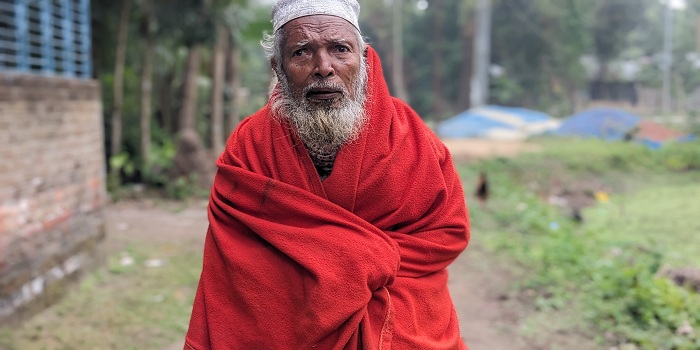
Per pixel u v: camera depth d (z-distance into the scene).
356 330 1.86
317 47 1.88
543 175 17.19
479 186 11.88
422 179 1.99
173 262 7.29
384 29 41.88
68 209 5.90
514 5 37.78
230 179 1.96
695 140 23.14
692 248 8.83
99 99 6.70
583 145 22.58
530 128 28.02
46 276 5.44
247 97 23.70
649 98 51.44
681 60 46.88
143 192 12.19
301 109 1.91
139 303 5.76
